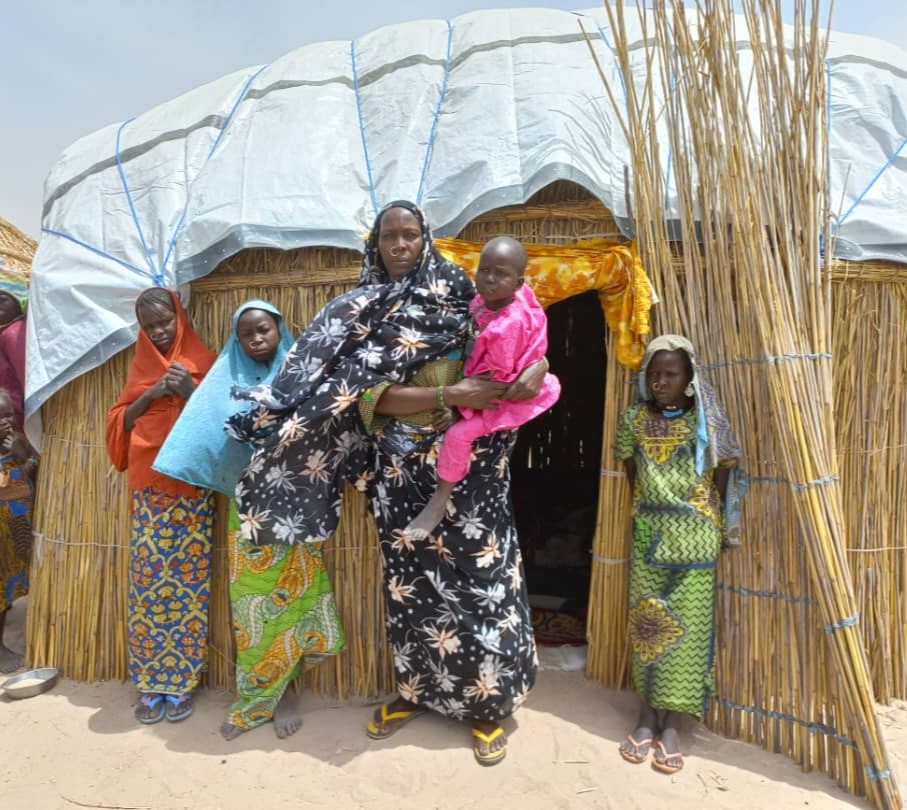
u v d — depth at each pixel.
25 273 5.07
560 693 3.28
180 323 3.14
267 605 2.93
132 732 3.04
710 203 2.85
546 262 3.03
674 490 2.83
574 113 3.11
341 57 3.81
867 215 3.04
